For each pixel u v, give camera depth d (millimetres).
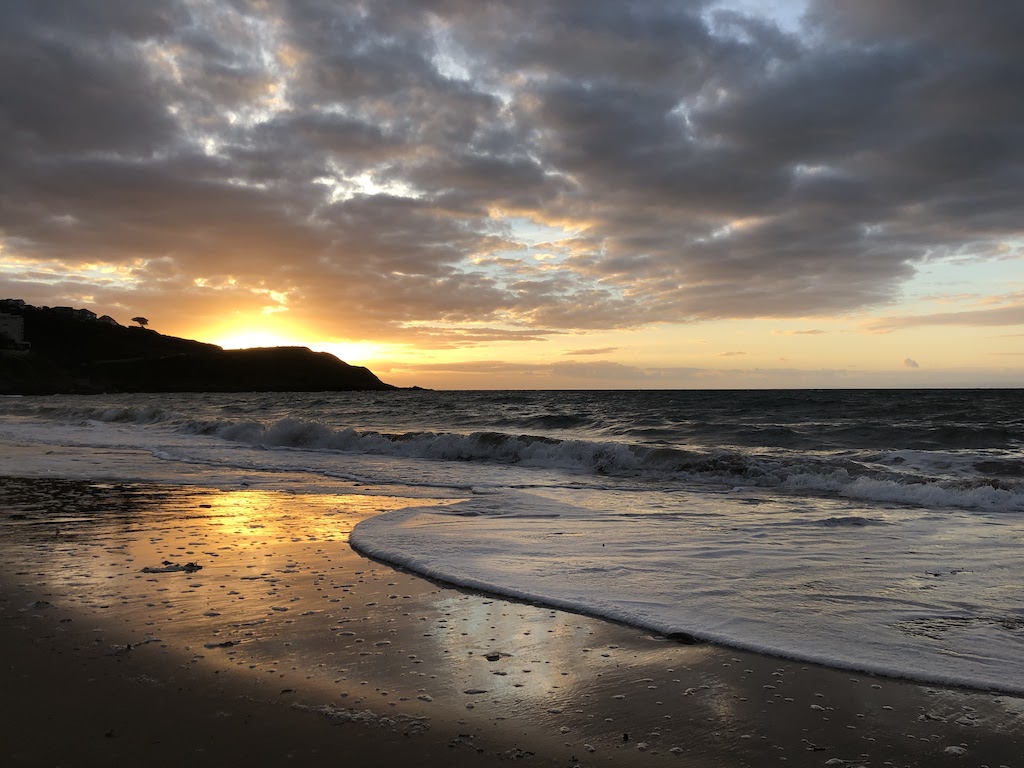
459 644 3732
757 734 2719
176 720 2791
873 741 2660
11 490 9953
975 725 2793
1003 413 30734
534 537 6551
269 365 170875
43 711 2865
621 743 2641
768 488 10688
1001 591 4723
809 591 4719
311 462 14250
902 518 7871
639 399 58031
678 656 3566
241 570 5367
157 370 160250
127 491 9930
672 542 6371
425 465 13852
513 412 35531
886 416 29547
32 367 136125
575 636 3867
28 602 4453
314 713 2871
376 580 5078
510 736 2691
